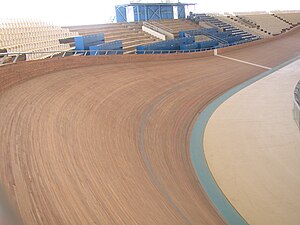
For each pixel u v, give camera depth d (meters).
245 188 5.07
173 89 10.24
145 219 3.45
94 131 5.48
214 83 11.97
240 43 22.41
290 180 5.24
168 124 7.56
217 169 5.71
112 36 17.38
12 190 2.72
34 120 4.72
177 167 5.56
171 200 4.21
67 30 15.55
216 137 7.16
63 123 5.14
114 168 4.46
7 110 4.65
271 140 6.84
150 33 20.73
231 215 4.38
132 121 6.93
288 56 19.48
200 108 9.23
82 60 9.56
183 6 28.56
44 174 3.37
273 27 31.16
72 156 4.16
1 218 1.33
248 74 14.23
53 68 8.05
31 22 13.16
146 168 5.01
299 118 7.41
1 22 10.86
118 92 8.30
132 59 12.22
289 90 11.12
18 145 3.74
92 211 3.15
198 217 4.00
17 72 6.31
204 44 19.52
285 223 4.21
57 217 2.75
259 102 9.80
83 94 7.10
